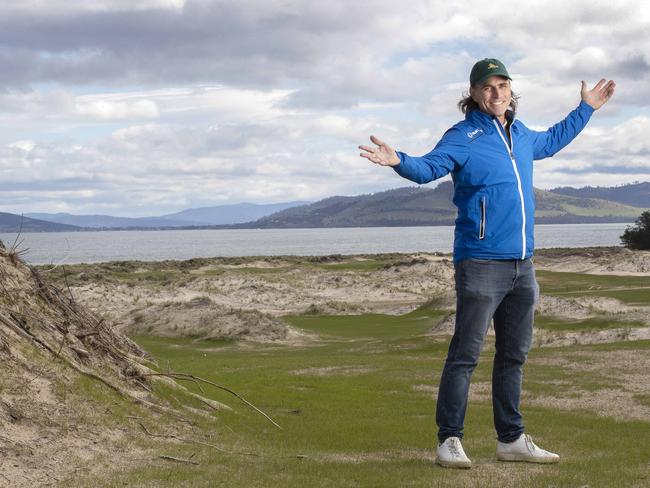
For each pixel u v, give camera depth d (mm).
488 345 27375
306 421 11906
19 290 10898
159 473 7004
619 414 12797
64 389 8930
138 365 11328
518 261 7000
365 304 59906
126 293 57938
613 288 54375
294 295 63344
